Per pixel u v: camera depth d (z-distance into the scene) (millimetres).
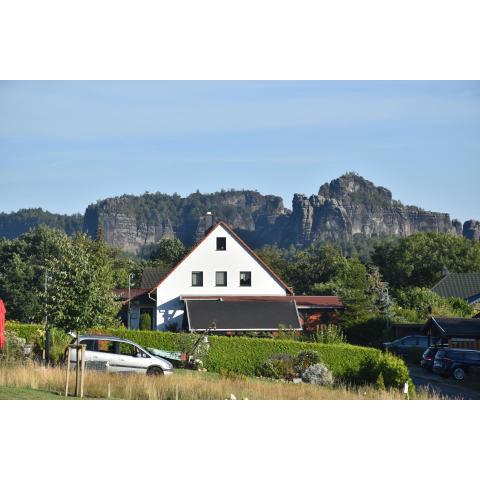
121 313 124625
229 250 116688
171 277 115812
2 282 182625
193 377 56125
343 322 110875
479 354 74875
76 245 72062
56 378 47875
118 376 50281
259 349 74125
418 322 118312
